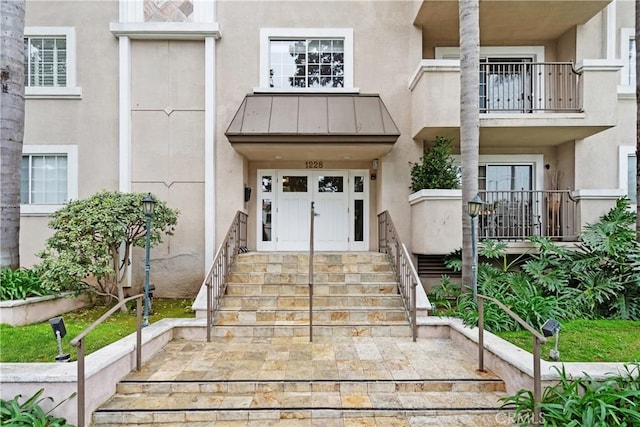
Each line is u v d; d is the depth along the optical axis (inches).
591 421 126.2
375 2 351.6
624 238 256.7
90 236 258.7
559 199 326.3
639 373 144.8
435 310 266.5
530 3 308.3
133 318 259.6
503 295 241.8
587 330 210.7
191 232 340.8
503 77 362.6
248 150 330.0
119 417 155.6
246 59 348.8
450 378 178.9
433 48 370.9
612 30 339.9
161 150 342.0
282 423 155.3
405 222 343.3
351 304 268.7
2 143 258.5
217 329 242.7
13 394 149.2
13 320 227.9
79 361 143.3
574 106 322.0
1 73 258.8
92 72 341.1
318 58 358.3
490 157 367.6
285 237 373.7
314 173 375.2
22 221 330.3
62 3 340.5
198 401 165.8
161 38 340.5
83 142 340.5
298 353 213.0
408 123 347.6
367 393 173.9
